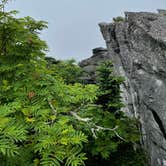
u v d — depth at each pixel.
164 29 10.15
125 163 10.16
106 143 9.32
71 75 16.70
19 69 4.89
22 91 4.55
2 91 4.62
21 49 5.21
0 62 5.04
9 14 5.24
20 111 4.20
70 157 3.50
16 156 3.99
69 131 3.71
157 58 9.54
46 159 3.44
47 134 3.85
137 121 10.98
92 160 10.09
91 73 23.14
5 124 3.50
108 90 10.43
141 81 10.36
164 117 9.19
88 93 5.07
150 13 11.65
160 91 9.38
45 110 4.09
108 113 10.03
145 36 10.18
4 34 5.15
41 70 4.93
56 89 4.75
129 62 11.80
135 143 10.68
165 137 9.30
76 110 5.21
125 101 12.64
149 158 10.40
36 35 5.29
